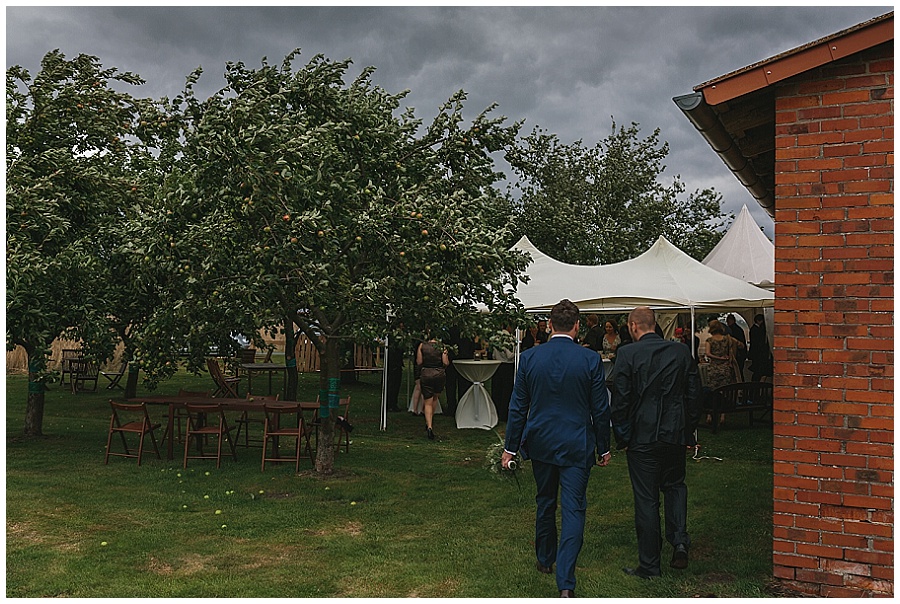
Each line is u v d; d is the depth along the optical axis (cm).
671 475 605
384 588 551
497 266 872
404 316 890
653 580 563
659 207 2666
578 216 2542
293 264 813
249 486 877
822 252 532
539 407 552
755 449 1162
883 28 514
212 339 976
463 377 1438
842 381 523
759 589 534
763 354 1630
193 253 852
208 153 811
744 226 1939
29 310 959
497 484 899
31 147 1117
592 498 829
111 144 1217
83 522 719
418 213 826
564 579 521
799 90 545
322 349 976
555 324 572
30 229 989
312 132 820
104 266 1048
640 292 1295
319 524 721
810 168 539
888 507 510
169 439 1049
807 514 532
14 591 537
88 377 1941
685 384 588
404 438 1284
